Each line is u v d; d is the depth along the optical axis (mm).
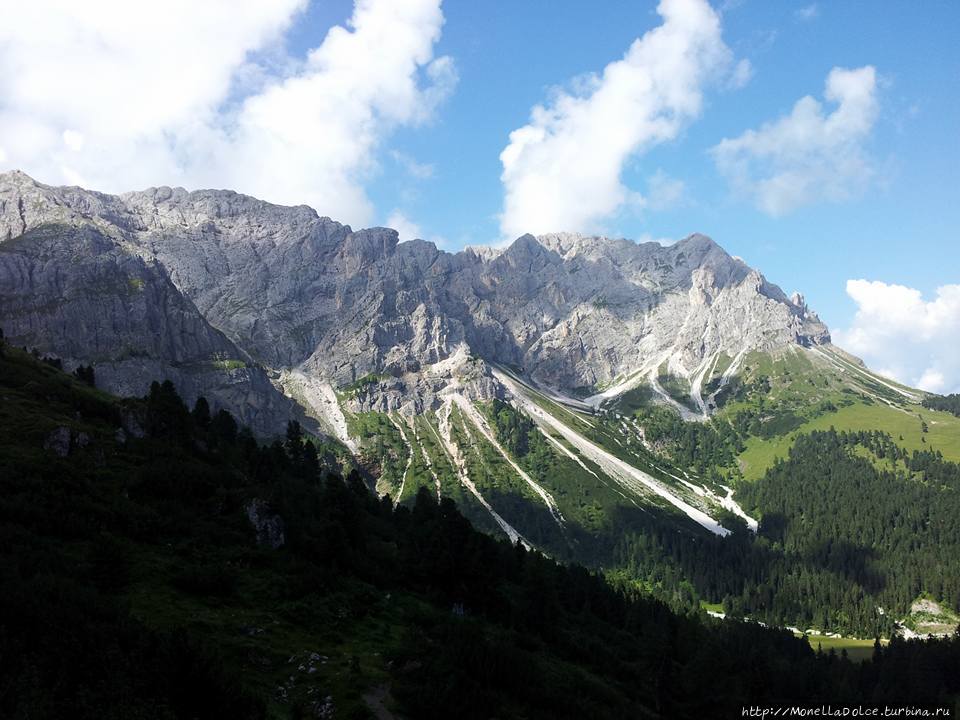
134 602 71375
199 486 108125
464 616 111375
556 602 143250
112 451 112625
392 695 68062
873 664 176375
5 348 156250
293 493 137000
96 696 45625
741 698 129125
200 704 50531
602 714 87062
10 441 101688
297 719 59469
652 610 190375
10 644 47562
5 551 70438
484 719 70125
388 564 121500
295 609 83000
